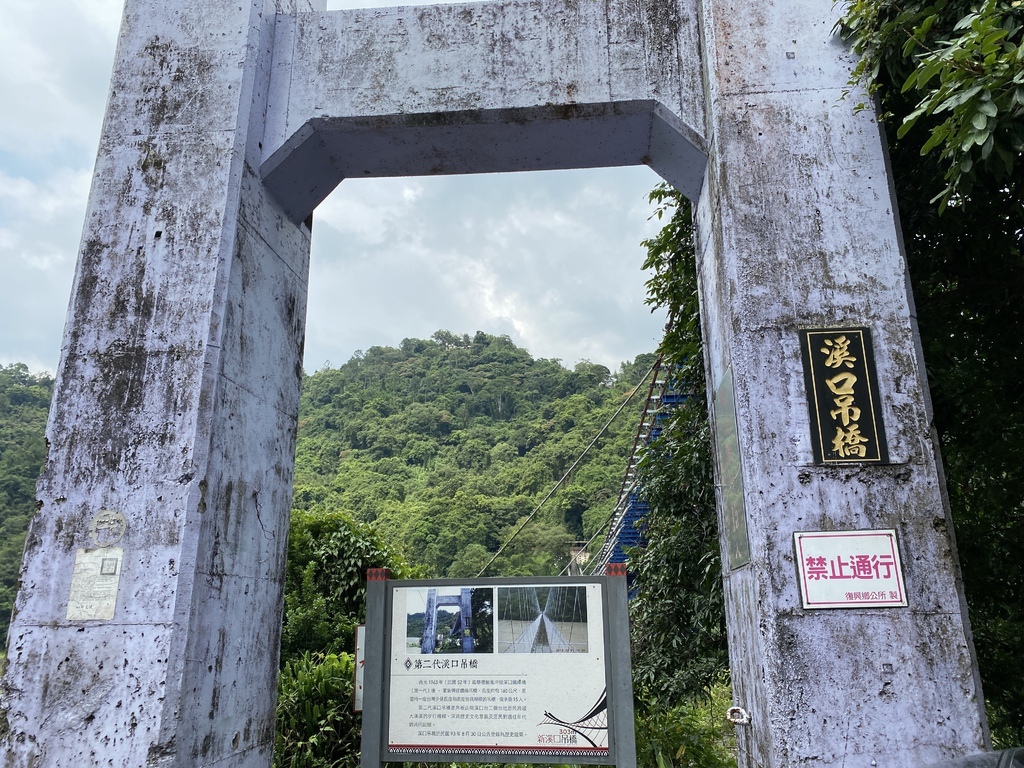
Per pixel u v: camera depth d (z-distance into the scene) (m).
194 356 3.24
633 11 3.77
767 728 2.82
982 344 4.29
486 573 29.25
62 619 2.99
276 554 3.78
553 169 4.16
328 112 3.75
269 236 3.84
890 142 3.83
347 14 3.91
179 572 2.99
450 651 3.57
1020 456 4.16
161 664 2.88
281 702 4.98
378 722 3.50
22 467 23.19
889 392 3.06
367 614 3.68
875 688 2.77
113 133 3.61
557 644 3.52
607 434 35.94
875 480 2.97
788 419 3.06
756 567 2.94
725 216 3.32
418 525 32.69
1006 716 4.39
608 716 3.40
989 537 4.33
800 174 3.34
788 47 3.50
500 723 3.45
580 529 31.83
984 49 2.48
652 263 5.88
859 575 2.88
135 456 3.15
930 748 2.70
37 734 2.86
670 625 5.75
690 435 5.64
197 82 3.64
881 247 3.23
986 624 4.43
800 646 2.83
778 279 3.22
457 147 3.96
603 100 3.63
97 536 3.07
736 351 3.18
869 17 3.20
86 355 3.30
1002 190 3.83
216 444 3.24
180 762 2.86
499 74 3.72
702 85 3.64
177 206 3.45
